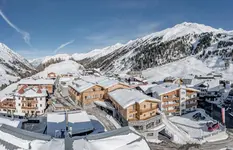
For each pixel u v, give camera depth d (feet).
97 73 579.89
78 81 334.65
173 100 261.65
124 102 208.44
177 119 249.75
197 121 242.37
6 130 112.47
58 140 104.68
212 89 357.82
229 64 617.21
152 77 563.89
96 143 100.58
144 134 194.49
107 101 272.72
